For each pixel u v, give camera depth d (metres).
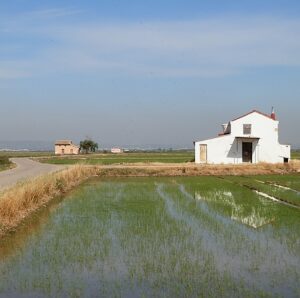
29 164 73.31
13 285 12.45
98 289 12.07
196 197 31.03
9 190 24.06
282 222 21.16
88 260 14.84
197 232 19.03
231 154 61.50
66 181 37.84
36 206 25.62
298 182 41.91
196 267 13.95
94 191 35.66
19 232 19.47
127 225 20.75
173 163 64.06
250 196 31.44
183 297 11.41
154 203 28.17
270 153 61.69
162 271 13.58
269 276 13.01
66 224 21.20
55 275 13.29
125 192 34.72
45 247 16.67
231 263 14.36
